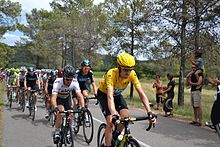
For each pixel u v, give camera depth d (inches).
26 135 271.0
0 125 317.1
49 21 1549.0
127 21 660.7
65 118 206.8
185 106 554.6
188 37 519.5
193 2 485.4
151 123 144.7
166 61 621.3
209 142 249.4
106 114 175.8
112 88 168.1
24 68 433.7
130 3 663.8
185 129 307.3
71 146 197.3
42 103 533.0
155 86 510.9
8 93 513.0
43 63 2487.7
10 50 1689.2
